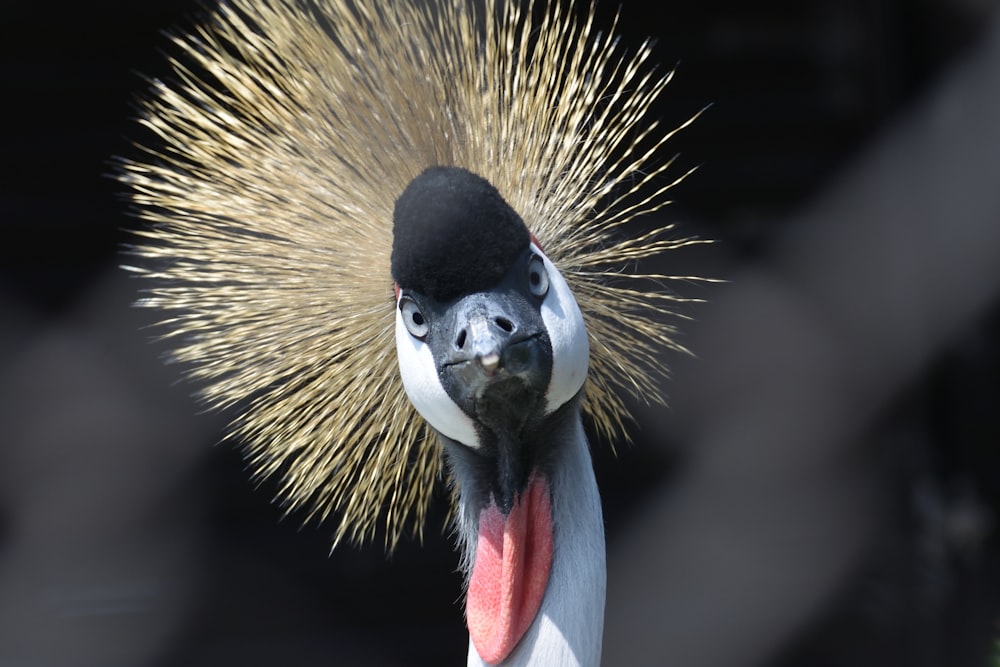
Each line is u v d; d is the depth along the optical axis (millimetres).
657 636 9055
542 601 3553
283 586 8945
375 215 3812
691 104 8984
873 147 9008
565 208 3861
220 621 8859
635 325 4082
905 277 9094
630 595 9180
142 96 7906
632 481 9273
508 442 3447
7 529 8672
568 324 3307
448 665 8797
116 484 8812
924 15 8648
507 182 3771
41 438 8688
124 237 8703
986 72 8578
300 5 4145
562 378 3320
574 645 3502
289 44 3875
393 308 3826
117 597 8727
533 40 4441
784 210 9109
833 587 9188
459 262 3215
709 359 9062
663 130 8961
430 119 3771
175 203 3943
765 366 9109
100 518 8789
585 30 3881
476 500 3674
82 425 8734
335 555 9016
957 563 9055
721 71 9000
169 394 8812
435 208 3223
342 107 3811
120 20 8531
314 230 3861
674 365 8977
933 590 9000
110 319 8734
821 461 9266
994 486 9227
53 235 8625
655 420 9094
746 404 9164
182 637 8789
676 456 9227
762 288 9062
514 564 3516
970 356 9180
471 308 3186
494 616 3574
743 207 9094
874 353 9203
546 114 3852
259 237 4000
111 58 8570
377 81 3791
